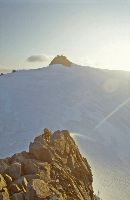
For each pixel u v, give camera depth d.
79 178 21.22
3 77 102.44
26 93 87.94
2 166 14.45
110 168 39.81
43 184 13.46
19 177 14.18
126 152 51.88
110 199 30.73
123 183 36.00
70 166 21.23
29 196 12.72
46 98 84.75
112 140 57.91
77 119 71.00
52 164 17.81
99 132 62.31
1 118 71.69
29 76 102.38
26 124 67.94
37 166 15.63
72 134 47.84
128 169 41.75
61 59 124.31
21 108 77.50
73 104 81.50
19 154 17.50
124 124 71.25
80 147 42.78
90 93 89.69
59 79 99.31
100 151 45.25
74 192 17.22
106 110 79.44
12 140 58.91
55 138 23.00
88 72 106.56
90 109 78.94
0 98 84.25
